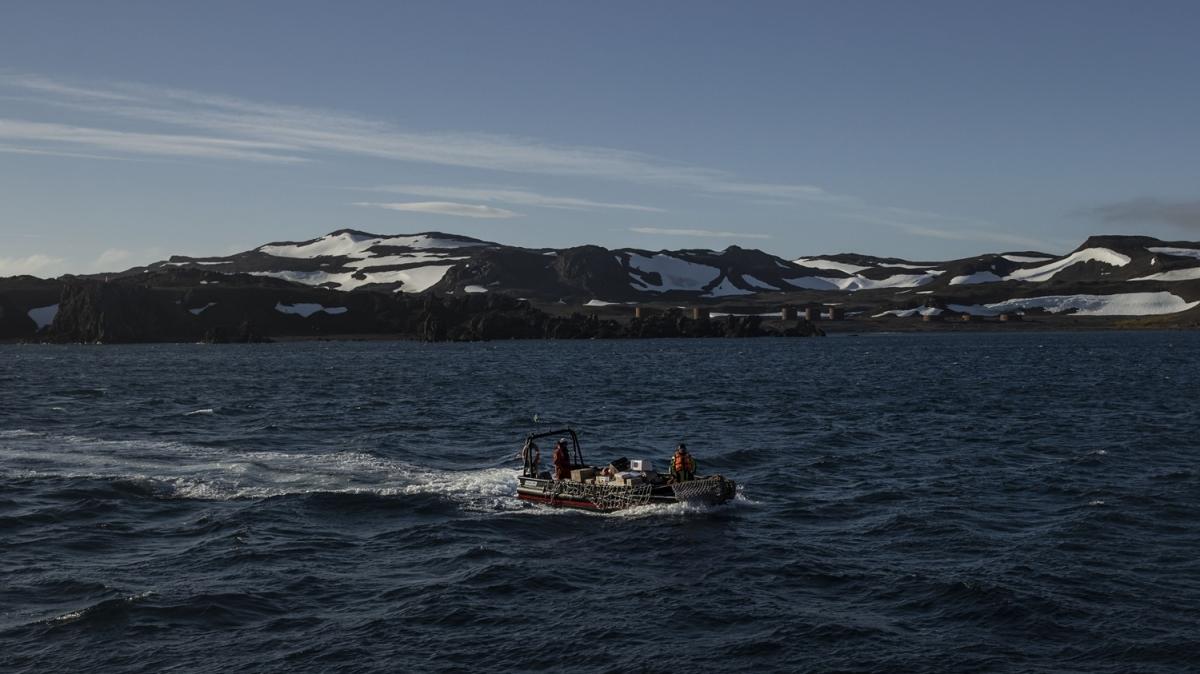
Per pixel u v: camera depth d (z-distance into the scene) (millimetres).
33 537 34594
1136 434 61938
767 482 46156
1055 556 32031
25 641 24516
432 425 70875
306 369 158750
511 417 76688
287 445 58719
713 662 23641
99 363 184125
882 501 41500
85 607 26984
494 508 40000
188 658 23578
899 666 23250
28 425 70562
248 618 26500
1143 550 32656
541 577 30422
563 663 23547
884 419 73438
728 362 178375
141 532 35500
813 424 70312
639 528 36719
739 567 31578
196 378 133250
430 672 22922
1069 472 47719
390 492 42406
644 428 68562
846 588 29266
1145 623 25625
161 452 54688
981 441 59938
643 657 23922
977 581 29094
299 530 35969
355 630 25672
